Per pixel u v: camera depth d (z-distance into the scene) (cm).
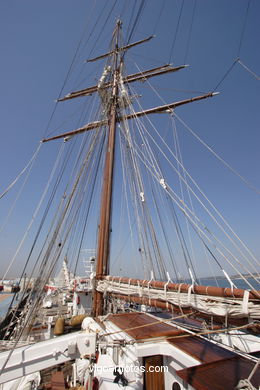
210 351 403
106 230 1023
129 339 472
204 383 299
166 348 433
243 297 331
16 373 336
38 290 794
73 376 628
